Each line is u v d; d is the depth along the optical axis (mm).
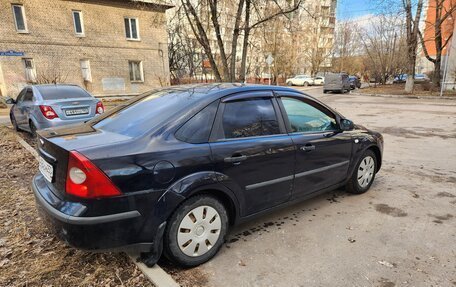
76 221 2148
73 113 6859
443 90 21688
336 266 2646
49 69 19438
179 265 2609
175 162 2449
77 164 2176
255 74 36656
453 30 21922
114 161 2234
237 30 13125
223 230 2818
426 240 3051
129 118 2932
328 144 3678
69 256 2703
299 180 3426
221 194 2812
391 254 2816
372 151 4387
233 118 2930
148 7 20906
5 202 3787
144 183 2318
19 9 18219
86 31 20672
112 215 2221
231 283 2441
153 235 2404
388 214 3645
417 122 10625
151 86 24250
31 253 2738
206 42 12898
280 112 3324
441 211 3715
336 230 3271
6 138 7684
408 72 22000
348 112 13727
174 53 28391
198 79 29766
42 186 2631
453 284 2400
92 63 21203
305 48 48000
